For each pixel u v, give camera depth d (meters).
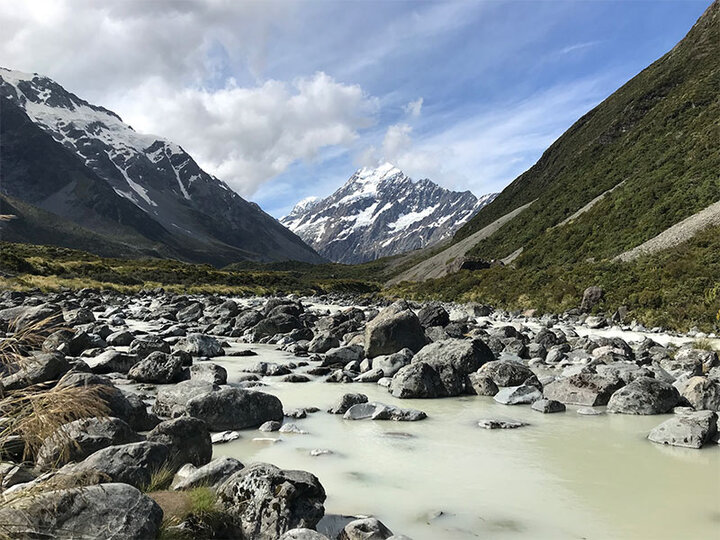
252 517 5.79
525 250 71.19
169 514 5.45
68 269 71.94
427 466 8.52
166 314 34.97
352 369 17.80
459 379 14.85
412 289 75.69
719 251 33.62
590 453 9.27
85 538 4.55
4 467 6.11
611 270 40.34
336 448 9.45
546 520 6.52
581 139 122.94
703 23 112.12
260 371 16.98
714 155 53.66
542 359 19.73
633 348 21.91
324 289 106.19
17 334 4.87
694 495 7.36
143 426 9.93
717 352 20.00
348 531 5.69
